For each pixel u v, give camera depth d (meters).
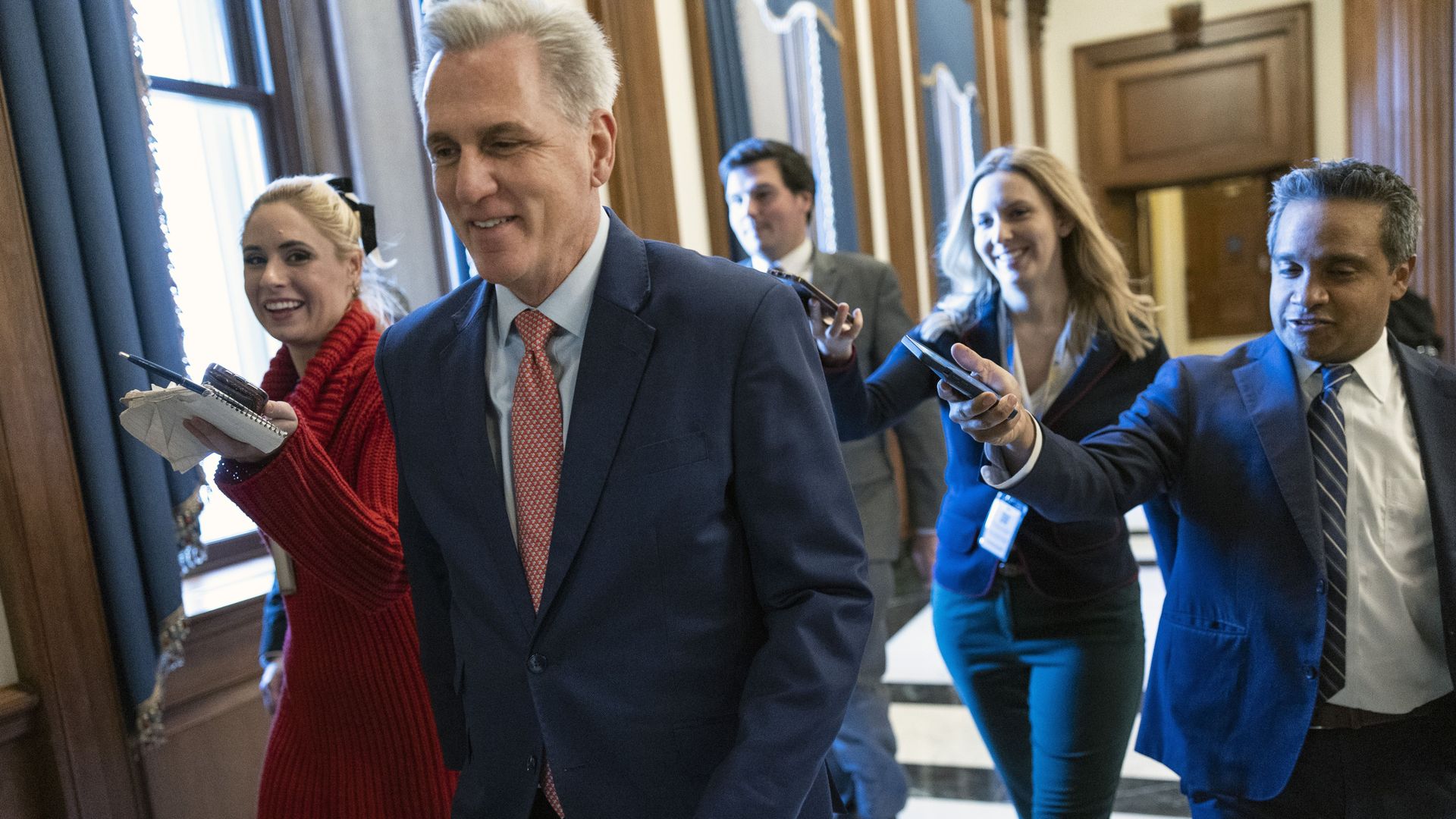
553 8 1.09
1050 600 2.03
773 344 1.12
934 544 2.91
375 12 2.63
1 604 1.88
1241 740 1.47
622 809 1.13
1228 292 11.94
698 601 1.11
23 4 1.81
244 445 1.33
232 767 2.38
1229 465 1.50
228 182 2.70
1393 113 7.30
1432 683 1.41
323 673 1.61
